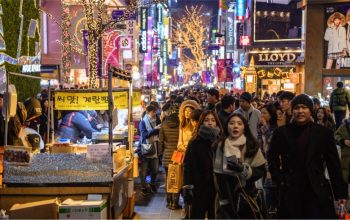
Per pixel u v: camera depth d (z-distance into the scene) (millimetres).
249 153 5949
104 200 7105
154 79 46875
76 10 22703
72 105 9656
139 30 40188
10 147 7242
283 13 45750
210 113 6727
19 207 6723
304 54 29500
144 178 11375
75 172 7336
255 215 5730
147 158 11422
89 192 7270
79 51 21312
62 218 6684
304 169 5684
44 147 9430
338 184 5738
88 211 6684
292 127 5898
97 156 7406
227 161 5750
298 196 5672
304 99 5812
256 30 45438
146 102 20891
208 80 70562
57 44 22328
